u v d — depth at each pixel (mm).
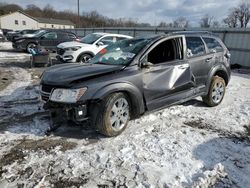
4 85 7594
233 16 50938
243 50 14078
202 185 2895
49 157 3436
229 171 3203
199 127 4582
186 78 4918
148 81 4285
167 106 4715
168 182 2951
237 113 5398
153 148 3732
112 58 4598
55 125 4305
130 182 2947
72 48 10992
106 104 3812
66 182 2941
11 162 3305
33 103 5781
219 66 5641
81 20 74500
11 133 4145
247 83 8953
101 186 2885
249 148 3848
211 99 5633
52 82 3873
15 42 17359
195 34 5344
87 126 4191
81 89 3654
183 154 3582
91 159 3410
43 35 16109
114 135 4051
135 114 4289
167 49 4910
